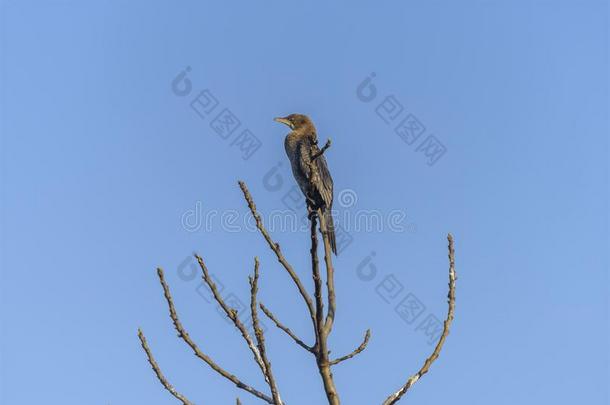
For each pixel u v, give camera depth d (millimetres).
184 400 11672
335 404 11539
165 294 11828
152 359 11891
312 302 12156
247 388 11727
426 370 11898
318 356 11922
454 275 12617
